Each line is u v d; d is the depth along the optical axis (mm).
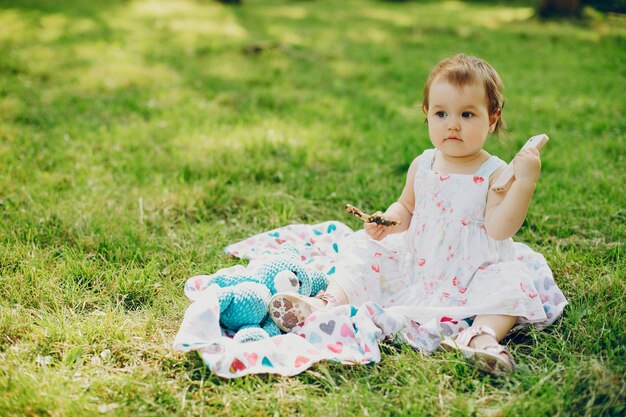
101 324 2402
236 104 5629
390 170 4145
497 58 8047
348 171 4172
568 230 3285
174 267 2912
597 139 4812
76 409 1952
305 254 3051
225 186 3840
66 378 2086
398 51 8414
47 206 3441
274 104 5605
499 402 2016
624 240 3156
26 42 7918
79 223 3211
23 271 2770
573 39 9648
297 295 2420
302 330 2375
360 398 2045
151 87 6109
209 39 8773
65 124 4832
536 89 6398
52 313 2506
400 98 5977
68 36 8445
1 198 3535
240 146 4480
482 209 2527
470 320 2428
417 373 2168
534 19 11992
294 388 2107
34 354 2248
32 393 1973
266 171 4059
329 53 8062
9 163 4027
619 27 11000
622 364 2146
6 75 6262
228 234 3314
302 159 4266
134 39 8516
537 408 1958
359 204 3680
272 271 2586
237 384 2100
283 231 3209
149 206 3521
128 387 2062
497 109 2561
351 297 2574
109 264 2873
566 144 4645
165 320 2504
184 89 6074
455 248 2533
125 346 2299
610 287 2631
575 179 3953
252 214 3531
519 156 2391
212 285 2434
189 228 3314
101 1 12594
